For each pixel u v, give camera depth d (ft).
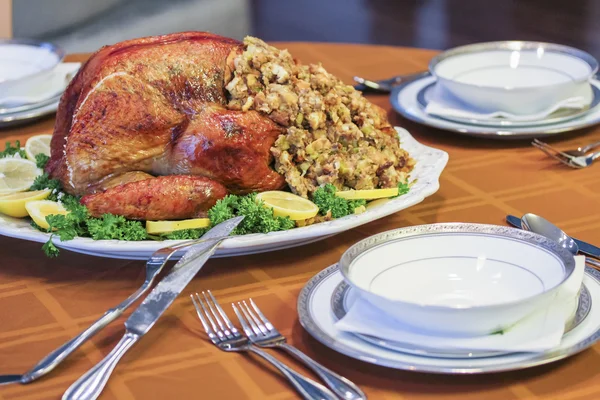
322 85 4.99
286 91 4.90
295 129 4.87
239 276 4.54
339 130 4.91
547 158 5.42
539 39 14.89
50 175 5.05
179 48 4.95
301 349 4.10
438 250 4.21
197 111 4.89
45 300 4.47
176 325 4.26
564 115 5.65
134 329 4.09
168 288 4.25
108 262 4.69
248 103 4.87
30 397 3.96
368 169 4.89
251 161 4.84
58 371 4.07
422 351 3.86
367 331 3.92
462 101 5.74
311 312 4.08
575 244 4.52
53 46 6.42
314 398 3.83
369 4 19.12
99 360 4.11
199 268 4.35
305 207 4.74
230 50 5.00
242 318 4.20
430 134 5.77
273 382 3.97
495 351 3.85
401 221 4.91
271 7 19.47
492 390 3.90
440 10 17.90
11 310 4.42
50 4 10.48
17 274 4.65
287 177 4.87
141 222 4.75
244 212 4.63
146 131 4.86
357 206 4.76
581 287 4.10
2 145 5.74
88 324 4.32
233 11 11.46
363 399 3.82
